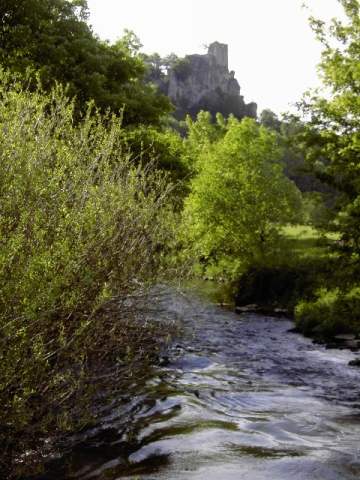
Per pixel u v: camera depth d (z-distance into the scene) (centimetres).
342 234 1543
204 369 1100
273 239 2733
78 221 595
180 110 16038
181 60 17125
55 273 516
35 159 571
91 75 2411
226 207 2775
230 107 16538
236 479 539
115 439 651
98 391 719
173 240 873
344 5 1442
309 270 2338
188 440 663
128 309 736
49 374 570
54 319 580
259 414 812
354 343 1488
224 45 19700
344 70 1426
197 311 1831
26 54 2409
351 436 715
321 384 1061
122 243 701
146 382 926
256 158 2880
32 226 532
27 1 2423
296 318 1825
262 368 1168
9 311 472
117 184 745
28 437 532
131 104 2545
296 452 631
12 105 652
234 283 2627
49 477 534
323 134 1548
